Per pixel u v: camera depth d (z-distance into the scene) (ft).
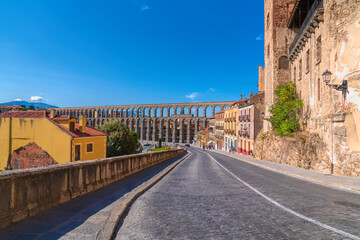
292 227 14.58
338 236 13.23
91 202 18.79
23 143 88.69
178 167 59.21
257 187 29.04
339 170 43.50
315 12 54.29
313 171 50.37
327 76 48.19
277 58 101.24
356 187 29.32
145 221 15.46
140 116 451.53
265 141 98.43
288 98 85.97
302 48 76.89
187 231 13.76
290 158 69.46
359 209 19.13
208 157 117.91
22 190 13.99
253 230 14.03
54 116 95.61
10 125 90.33
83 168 21.53
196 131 359.46
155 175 38.60
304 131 72.28
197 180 34.94
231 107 182.29
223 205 19.72
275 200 21.72
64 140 84.02
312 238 12.91
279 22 102.17
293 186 31.04
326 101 52.37
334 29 47.21
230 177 39.27
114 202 19.29
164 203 20.22
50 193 16.61
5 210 12.78
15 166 89.15
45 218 14.56
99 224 13.97
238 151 158.20
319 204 20.61
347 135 41.88
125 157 34.35
